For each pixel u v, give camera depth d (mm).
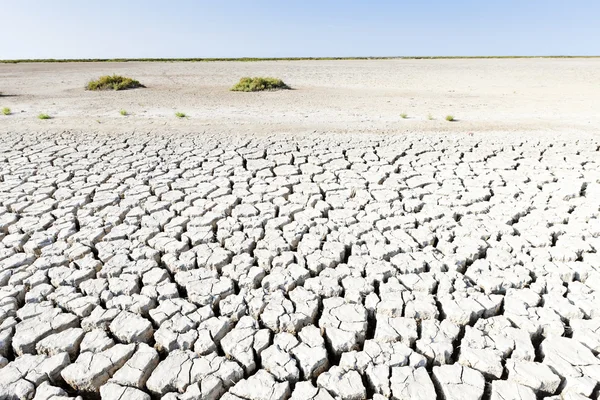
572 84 19219
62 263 3693
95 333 2775
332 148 7266
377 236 4070
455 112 11711
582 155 6668
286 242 4020
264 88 17406
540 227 4180
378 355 2576
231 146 7434
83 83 20000
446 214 4590
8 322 2893
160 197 5203
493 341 2668
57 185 5512
